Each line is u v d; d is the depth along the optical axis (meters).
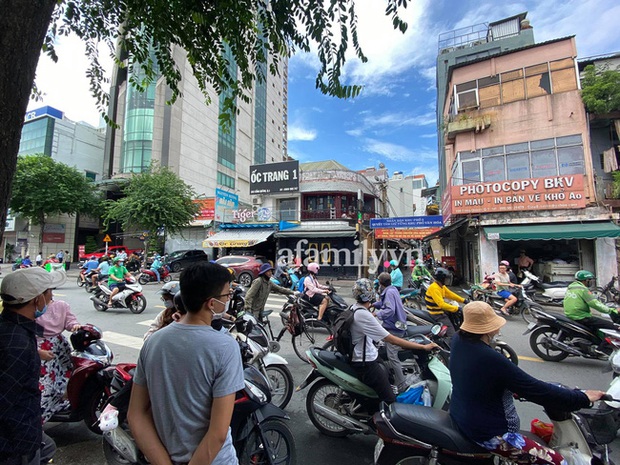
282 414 2.59
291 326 5.73
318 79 3.15
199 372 1.34
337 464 2.78
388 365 3.63
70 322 3.15
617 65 12.84
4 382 1.62
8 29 1.33
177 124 31.34
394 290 4.56
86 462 2.81
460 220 12.68
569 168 12.37
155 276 16.28
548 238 11.02
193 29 3.13
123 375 2.95
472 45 23.56
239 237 19.67
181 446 1.31
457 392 2.13
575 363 5.32
